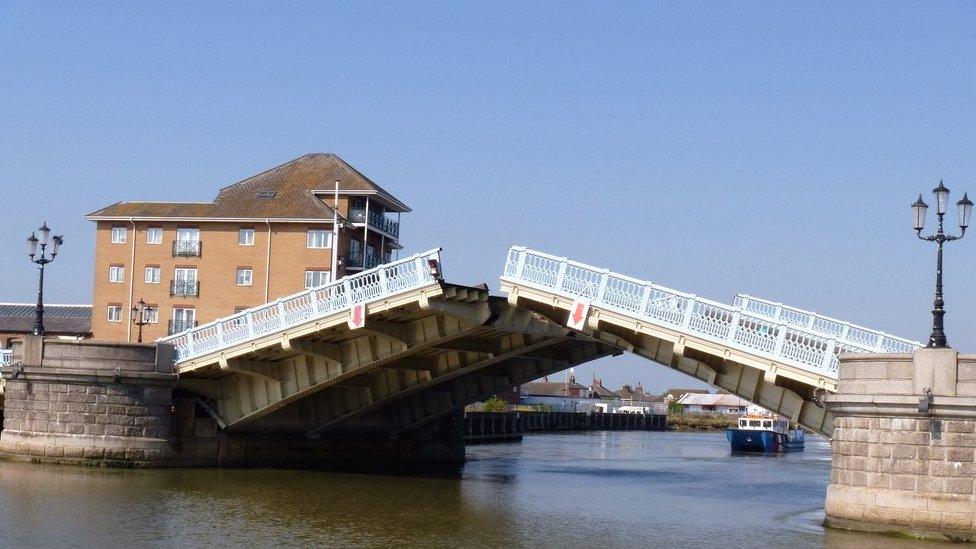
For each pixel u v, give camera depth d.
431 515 31.16
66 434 38.88
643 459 68.75
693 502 38.00
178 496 32.97
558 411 145.25
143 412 39.66
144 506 30.39
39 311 40.34
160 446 40.03
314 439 46.62
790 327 29.92
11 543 23.81
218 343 39.38
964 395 25.41
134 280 73.12
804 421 31.91
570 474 50.91
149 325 72.69
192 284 72.25
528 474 49.50
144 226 73.38
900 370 26.31
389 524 29.00
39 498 30.83
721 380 32.84
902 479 26.12
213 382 42.22
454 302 35.59
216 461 42.38
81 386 39.00
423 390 50.34
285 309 37.81
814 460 74.88
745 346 30.39
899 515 26.06
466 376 49.16
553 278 33.53
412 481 41.81
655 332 31.84
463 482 42.78
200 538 25.56
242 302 71.62
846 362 27.41
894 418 26.28
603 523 30.59
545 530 28.75
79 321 84.75
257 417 42.66
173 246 72.75
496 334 40.09
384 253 80.31
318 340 38.91
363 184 73.94
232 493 34.47
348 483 39.62
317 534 26.80
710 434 143.50
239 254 72.06
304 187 74.06
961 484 25.45
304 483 38.72
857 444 26.92
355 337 39.09
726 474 55.16
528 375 48.00
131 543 24.45
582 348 45.56
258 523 28.28
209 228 72.56
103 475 36.97
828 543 25.28
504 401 126.31
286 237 71.62
